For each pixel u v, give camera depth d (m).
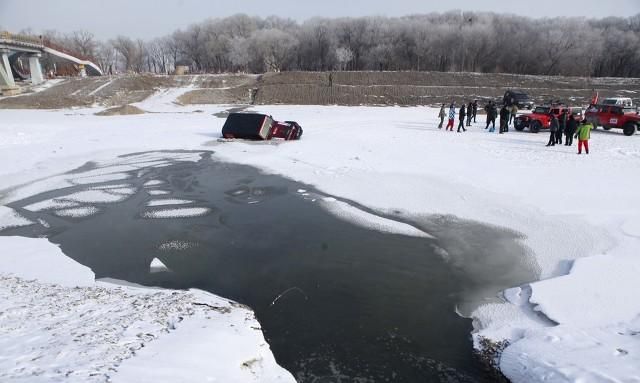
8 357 4.04
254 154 17.67
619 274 7.09
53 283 7.14
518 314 6.36
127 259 8.52
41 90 45.62
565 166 14.65
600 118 23.11
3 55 44.47
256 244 9.16
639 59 66.50
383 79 51.41
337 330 6.12
